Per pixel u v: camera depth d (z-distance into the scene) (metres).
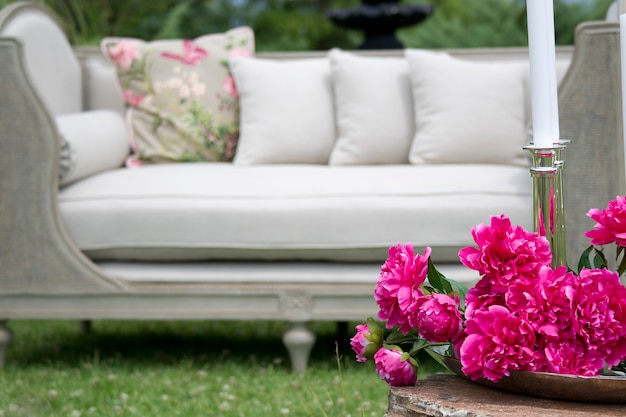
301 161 3.27
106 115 3.34
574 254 2.72
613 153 2.69
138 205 2.81
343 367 2.92
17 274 2.85
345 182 2.83
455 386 1.29
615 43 2.67
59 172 2.86
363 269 2.78
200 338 3.48
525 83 3.35
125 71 3.41
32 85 2.81
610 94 2.69
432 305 1.25
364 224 2.74
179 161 3.36
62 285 2.85
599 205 2.70
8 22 3.17
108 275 2.83
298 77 3.33
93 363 3.05
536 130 1.24
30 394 2.60
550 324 1.17
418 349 1.30
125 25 7.50
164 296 2.82
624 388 1.15
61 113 3.38
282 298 2.78
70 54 3.58
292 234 2.76
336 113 3.31
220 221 2.78
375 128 3.21
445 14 8.77
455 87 3.19
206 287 2.80
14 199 2.84
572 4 6.97
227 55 3.45
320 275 2.78
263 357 3.12
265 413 2.40
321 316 2.77
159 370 2.93
